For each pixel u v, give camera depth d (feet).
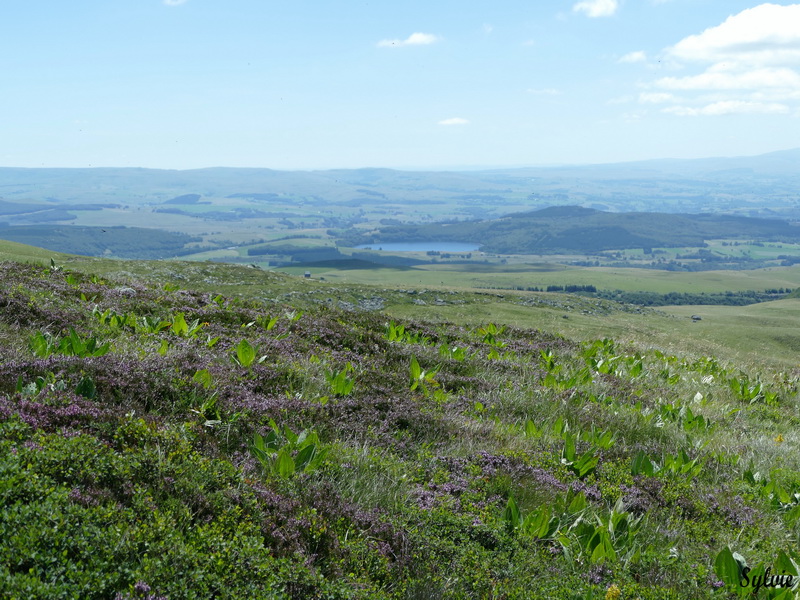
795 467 35.58
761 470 33.73
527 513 23.66
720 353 133.69
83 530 13.70
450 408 36.65
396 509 21.61
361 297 214.28
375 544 18.70
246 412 26.84
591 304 272.51
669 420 41.75
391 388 38.19
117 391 24.98
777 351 223.92
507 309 222.48
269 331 46.50
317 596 15.10
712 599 18.90
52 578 12.20
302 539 17.75
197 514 16.75
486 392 42.19
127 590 12.62
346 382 34.71
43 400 21.13
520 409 39.65
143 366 28.25
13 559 12.34
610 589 18.07
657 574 20.04
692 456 34.45
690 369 72.08
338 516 19.69
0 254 141.79
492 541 20.35
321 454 23.27
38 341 29.12
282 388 32.50
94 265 190.39
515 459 28.32
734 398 57.72
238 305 57.52
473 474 26.35
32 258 158.40
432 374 41.81
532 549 20.30
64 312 38.37
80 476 16.24
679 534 23.73
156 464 18.17
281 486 20.51
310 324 51.19
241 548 15.49
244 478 19.80
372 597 15.72
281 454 21.86
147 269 197.77
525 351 63.46
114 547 13.60
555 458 29.91
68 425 19.92
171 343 37.06
